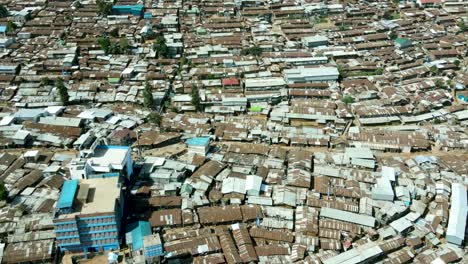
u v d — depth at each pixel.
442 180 148.88
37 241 120.94
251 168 153.25
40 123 174.88
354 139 170.50
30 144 167.12
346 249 121.88
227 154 160.88
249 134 173.88
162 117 184.12
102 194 123.69
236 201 137.88
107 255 120.75
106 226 117.38
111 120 179.50
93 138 164.25
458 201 136.75
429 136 174.62
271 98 199.38
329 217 131.50
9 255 116.25
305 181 145.00
